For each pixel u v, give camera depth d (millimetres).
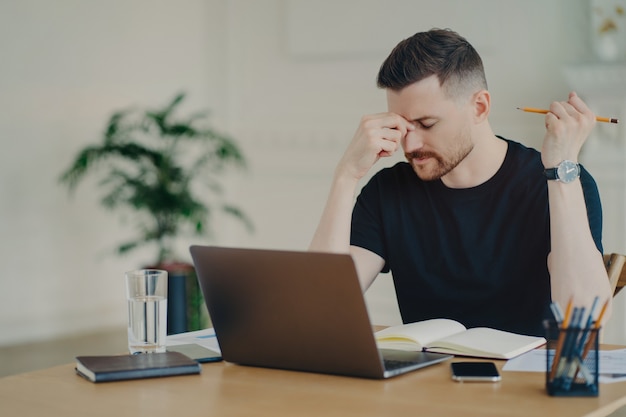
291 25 5859
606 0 4652
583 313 1538
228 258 1752
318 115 5793
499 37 5020
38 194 5520
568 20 4801
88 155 5113
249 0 6062
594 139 4652
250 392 1607
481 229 2389
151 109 6035
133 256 5996
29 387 1672
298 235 5945
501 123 5031
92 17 5723
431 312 2441
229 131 6172
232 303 1790
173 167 5289
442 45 2266
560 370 1539
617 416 3174
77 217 5699
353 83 5641
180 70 6215
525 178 2377
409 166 2539
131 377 1714
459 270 2398
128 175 5613
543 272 2334
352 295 1622
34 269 5520
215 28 6219
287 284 1695
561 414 1437
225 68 6172
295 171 5914
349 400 1537
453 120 2275
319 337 1700
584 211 2148
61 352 5164
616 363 1786
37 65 5469
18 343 5426
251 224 6137
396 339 1943
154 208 5215
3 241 5383
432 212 2445
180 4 6207
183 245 6219
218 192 6242
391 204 2504
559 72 4840
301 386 1644
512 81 4992
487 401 1516
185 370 1751
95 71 5746
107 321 5887
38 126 5496
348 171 2340
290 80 5910
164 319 1901
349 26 5609
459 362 1756
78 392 1628
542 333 2342
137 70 5965
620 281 2293
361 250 2512
